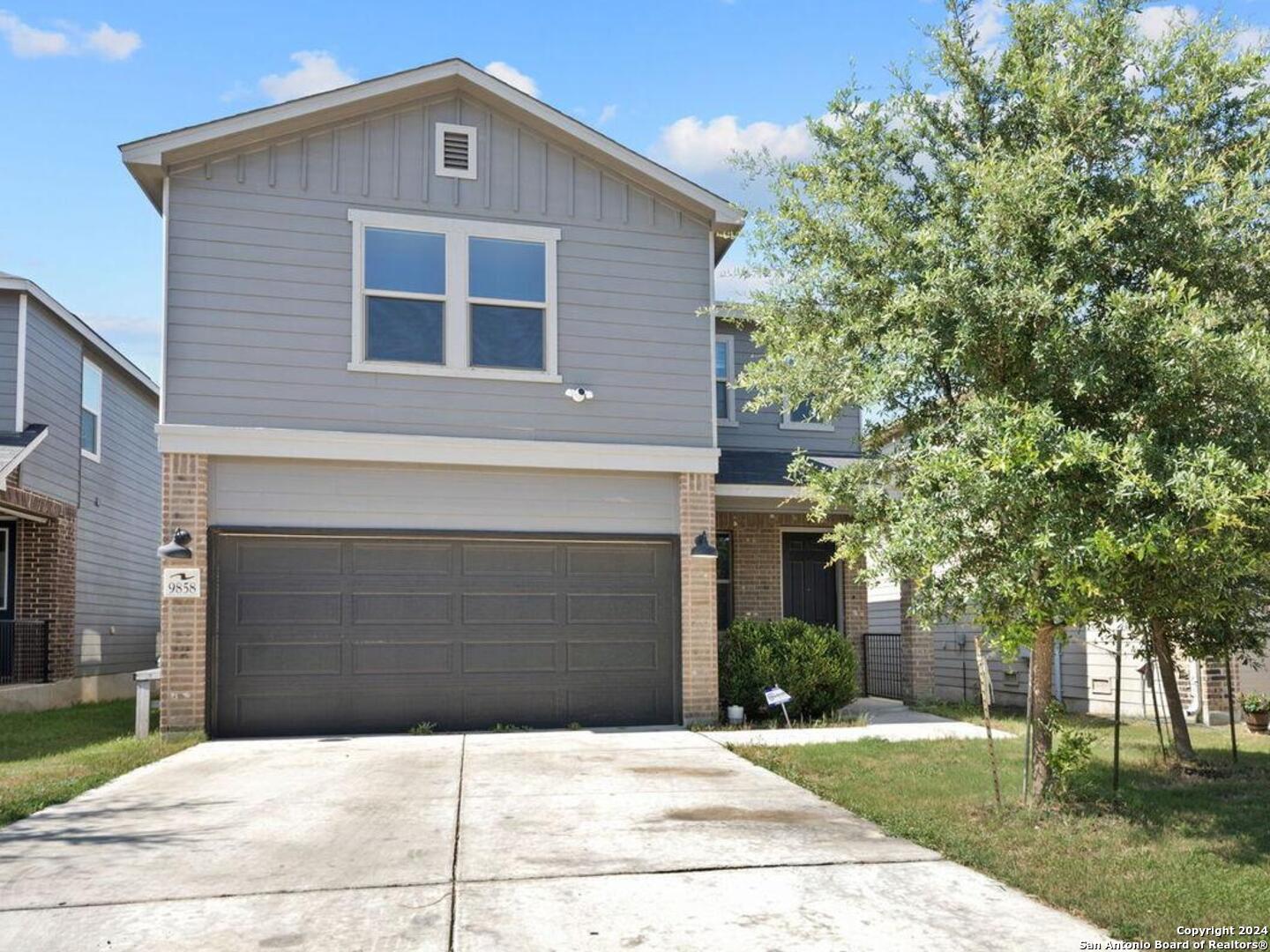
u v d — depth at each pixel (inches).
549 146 505.7
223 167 462.9
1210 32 268.8
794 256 324.2
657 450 497.7
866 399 291.9
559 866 232.2
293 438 455.5
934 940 185.2
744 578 609.9
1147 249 256.7
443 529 476.4
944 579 260.7
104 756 396.5
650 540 501.0
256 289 461.4
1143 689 519.8
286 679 455.8
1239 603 279.6
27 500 629.9
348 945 182.1
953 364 267.7
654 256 513.7
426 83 482.9
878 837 260.8
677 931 189.5
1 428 624.4
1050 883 215.8
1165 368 230.8
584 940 184.9
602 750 410.9
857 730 467.8
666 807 299.0
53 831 270.2
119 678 797.9
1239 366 222.7
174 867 232.7
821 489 310.7
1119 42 269.9
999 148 282.7
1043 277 253.1
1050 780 288.8
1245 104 275.6
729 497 545.3
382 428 469.4
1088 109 265.6
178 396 447.8
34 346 650.2
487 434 481.7
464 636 476.4
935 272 259.4
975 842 249.6
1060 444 228.4
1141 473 214.1
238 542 456.1
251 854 244.1
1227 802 296.5
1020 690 600.4
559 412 492.4
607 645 492.1
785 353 325.1
